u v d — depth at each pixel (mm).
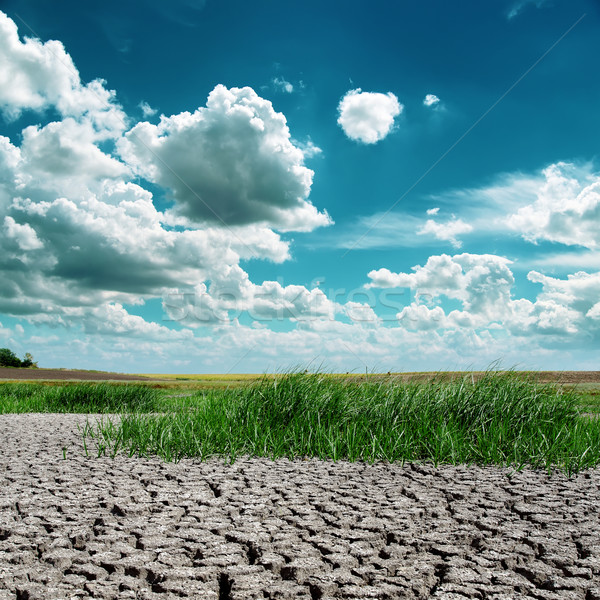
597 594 1481
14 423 4621
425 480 2715
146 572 1595
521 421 3654
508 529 2008
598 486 2623
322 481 2662
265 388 4047
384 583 1530
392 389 4043
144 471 2850
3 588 1493
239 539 1847
